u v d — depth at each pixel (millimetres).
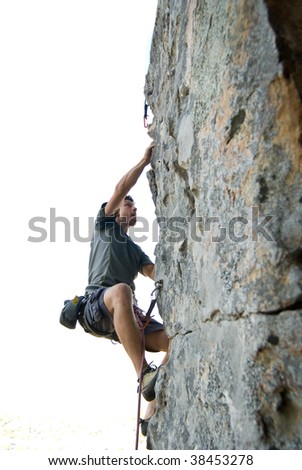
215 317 2428
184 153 2953
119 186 3904
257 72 2121
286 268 1926
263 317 1963
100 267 3936
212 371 2410
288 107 1979
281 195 1994
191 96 2889
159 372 3158
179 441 2709
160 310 3396
